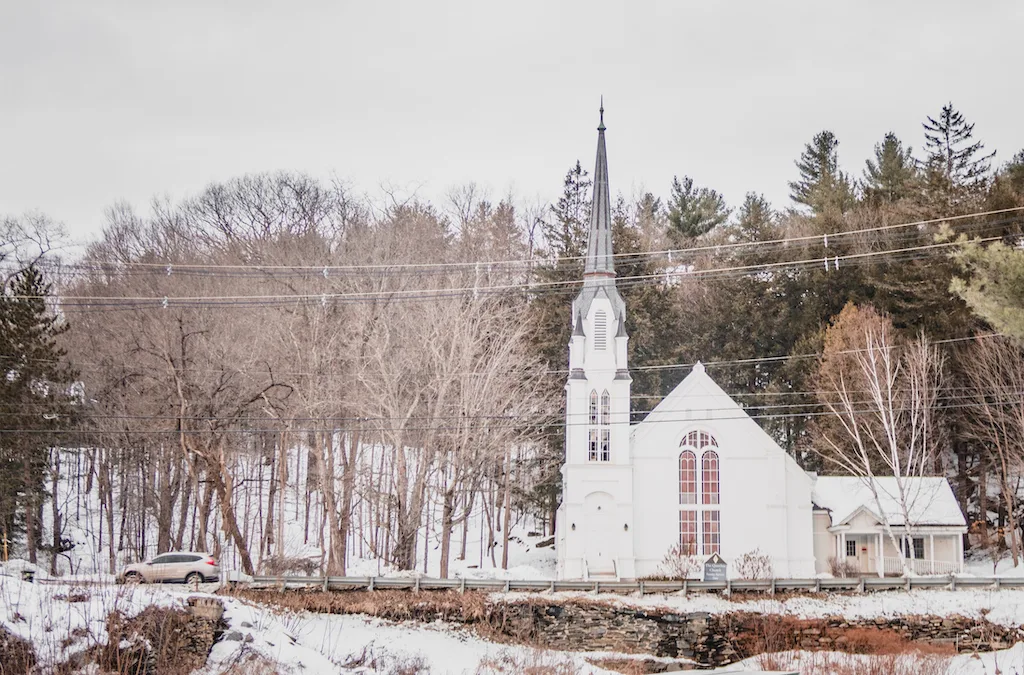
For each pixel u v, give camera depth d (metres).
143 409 69.38
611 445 68.50
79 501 82.50
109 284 78.62
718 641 51.34
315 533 81.94
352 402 64.19
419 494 62.88
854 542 68.50
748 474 68.19
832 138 117.69
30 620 34.62
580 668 47.22
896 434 71.75
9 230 79.25
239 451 79.56
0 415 61.69
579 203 104.88
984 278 46.16
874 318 77.12
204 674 37.22
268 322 70.88
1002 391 72.06
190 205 93.69
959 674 47.62
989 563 72.81
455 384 68.75
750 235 100.00
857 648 50.66
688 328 92.50
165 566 52.66
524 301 86.44
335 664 41.97
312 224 90.12
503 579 55.25
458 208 105.06
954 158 100.75
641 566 67.56
